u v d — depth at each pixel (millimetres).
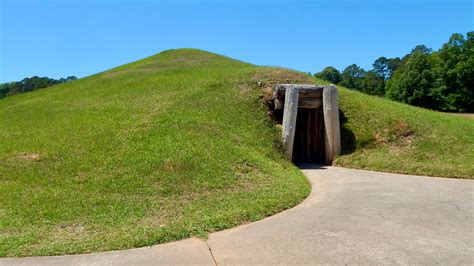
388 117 12680
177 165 8195
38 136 10438
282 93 12391
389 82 51219
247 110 12719
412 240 5215
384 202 7125
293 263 4559
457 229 5637
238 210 6445
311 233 5492
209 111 12117
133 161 8359
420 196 7578
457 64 40156
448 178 9516
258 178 8281
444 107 41281
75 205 6508
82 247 5098
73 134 10289
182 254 4883
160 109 12000
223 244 5191
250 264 4551
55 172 7938
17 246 5145
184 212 6316
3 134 11125
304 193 7855
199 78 16016
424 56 42844
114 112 12148
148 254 4910
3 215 6160
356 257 4691
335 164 11641
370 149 11758
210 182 7637
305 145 12781
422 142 11516
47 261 4750
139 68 21141
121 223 5879
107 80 18562
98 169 8031
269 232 5582
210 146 9438
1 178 7777
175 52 25594
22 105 15734
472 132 12562
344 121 12773
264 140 11281
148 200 6734
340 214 6387
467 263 4539
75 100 15039
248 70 16219
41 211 6273
